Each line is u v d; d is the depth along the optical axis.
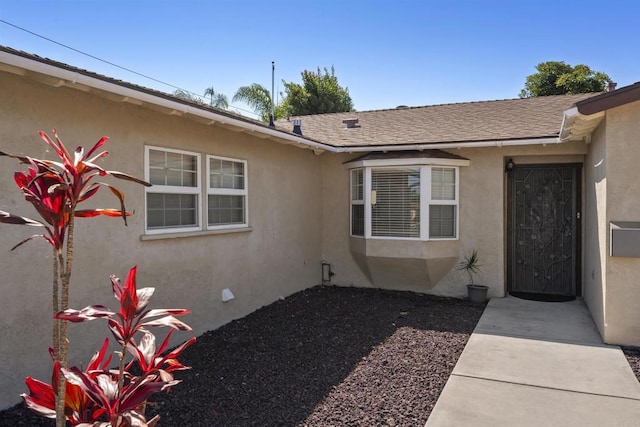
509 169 9.42
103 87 4.32
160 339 5.82
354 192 10.08
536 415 4.10
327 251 10.51
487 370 5.21
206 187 6.67
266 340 6.29
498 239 9.16
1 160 3.99
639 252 5.64
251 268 7.82
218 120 6.06
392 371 5.16
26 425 3.77
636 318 5.94
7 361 4.09
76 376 2.18
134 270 2.41
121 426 2.19
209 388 4.62
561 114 10.03
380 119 12.18
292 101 33.78
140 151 5.51
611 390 4.62
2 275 4.04
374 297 9.27
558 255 9.37
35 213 4.28
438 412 4.15
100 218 5.00
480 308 8.45
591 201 7.68
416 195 9.10
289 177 9.09
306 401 4.34
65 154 2.40
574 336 6.51
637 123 5.75
